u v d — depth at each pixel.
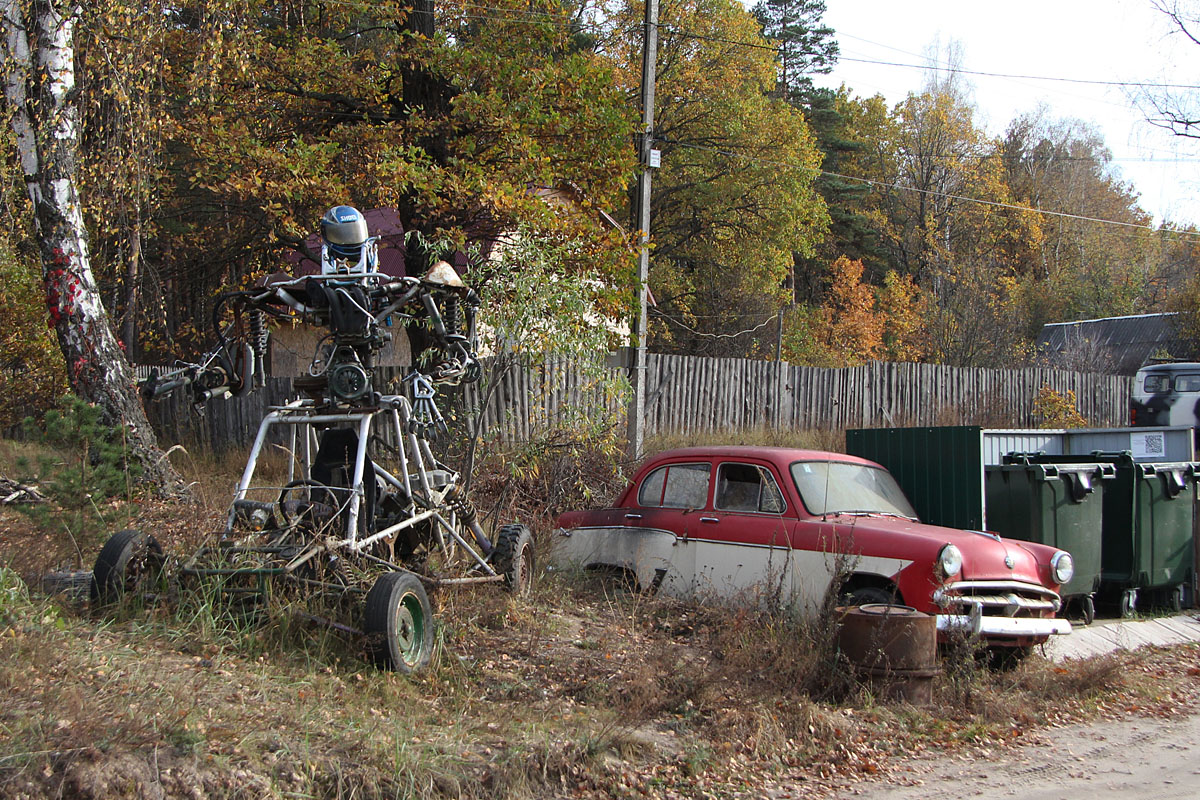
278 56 15.27
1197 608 10.70
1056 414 22.42
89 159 13.18
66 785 4.02
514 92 15.06
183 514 10.11
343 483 7.07
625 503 8.99
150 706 4.81
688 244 33.81
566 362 13.84
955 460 9.59
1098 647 8.65
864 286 40.19
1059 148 63.97
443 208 13.90
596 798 4.91
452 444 11.06
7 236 14.53
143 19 12.62
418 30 15.56
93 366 11.77
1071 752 6.00
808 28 44.94
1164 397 25.84
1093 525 9.66
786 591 7.62
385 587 6.03
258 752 4.60
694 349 32.94
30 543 7.67
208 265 17.70
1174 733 6.44
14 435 19.03
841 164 48.59
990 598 7.33
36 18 11.63
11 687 4.82
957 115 47.69
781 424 20.80
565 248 12.75
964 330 33.66
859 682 6.56
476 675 6.35
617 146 14.70
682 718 5.95
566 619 7.77
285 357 22.02
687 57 30.16
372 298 7.15
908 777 5.48
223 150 14.24
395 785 4.60
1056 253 53.94
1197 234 47.94
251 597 6.33
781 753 5.63
